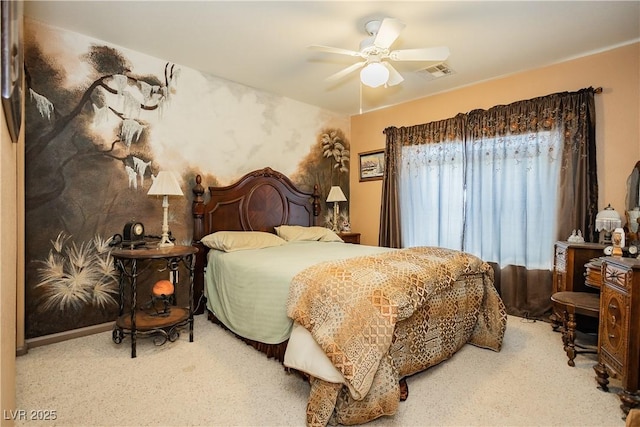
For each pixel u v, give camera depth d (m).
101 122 2.90
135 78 3.09
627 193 2.85
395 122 4.65
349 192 5.25
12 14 1.10
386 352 1.66
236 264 2.75
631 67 2.88
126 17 2.53
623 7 2.34
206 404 1.82
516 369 2.24
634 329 1.75
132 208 3.09
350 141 5.25
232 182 3.84
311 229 4.14
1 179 1.15
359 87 4.01
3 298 1.25
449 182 3.99
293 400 1.87
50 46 2.63
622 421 1.71
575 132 3.09
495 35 2.75
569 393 1.95
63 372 2.16
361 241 5.11
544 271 3.28
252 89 4.01
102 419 1.68
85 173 2.82
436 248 2.78
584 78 3.12
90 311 2.85
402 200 4.46
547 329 3.02
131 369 2.21
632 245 2.39
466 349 2.57
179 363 2.30
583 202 3.03
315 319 1.76
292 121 4.46
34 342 2.54
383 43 2.24
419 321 2.06
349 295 1.76
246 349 2.54
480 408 1.80
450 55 3.12
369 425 1.66
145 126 3.16
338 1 2.31
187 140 3.46
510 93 3.58
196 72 3.51
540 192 3.31
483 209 3.69
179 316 2.73
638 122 2.86
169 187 2.88
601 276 2.07
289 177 4.46
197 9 2.43
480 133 3.71
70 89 2.73
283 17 2.52
